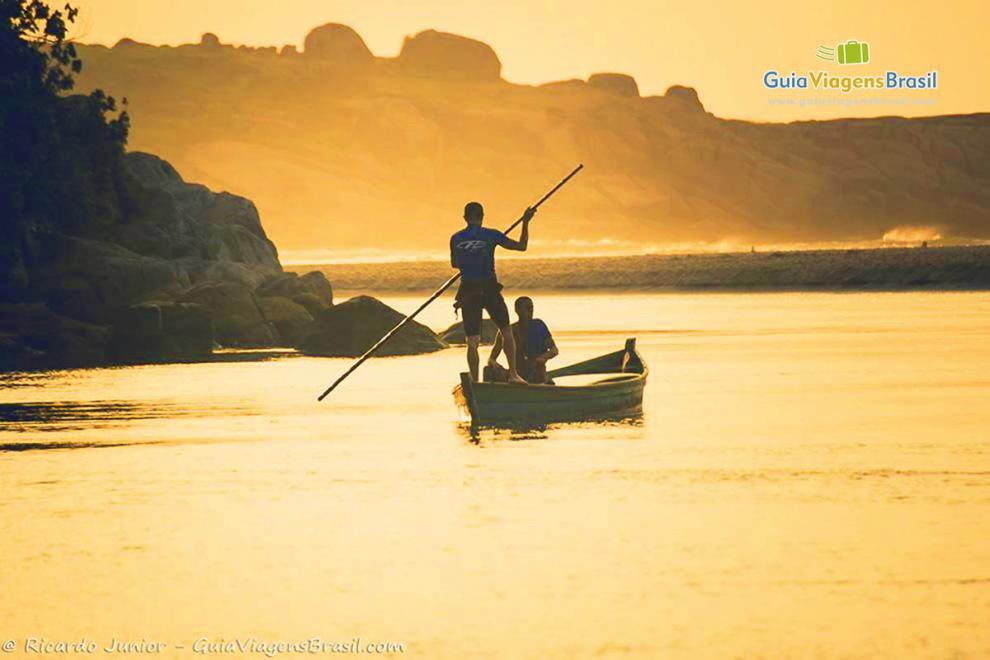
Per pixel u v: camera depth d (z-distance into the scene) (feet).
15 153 495.00
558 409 204.33
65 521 126.21
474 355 207.51
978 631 86.02
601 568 103.91
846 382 260.62
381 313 406.00
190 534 119.34
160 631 89.20
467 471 153.38
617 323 523.70
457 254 207.41
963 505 127.44
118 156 544.21
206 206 617.21
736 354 344.08
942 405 216.95
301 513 128.67
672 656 82.02
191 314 404.77
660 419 203.41
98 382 295.28
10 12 515.91
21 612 94.02
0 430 200.54
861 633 85.87
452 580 100.94
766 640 84.79
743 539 113.39
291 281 499.51
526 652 83.30
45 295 458.09
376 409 225.76
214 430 197.57
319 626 89.61
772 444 172.55
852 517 122.11
